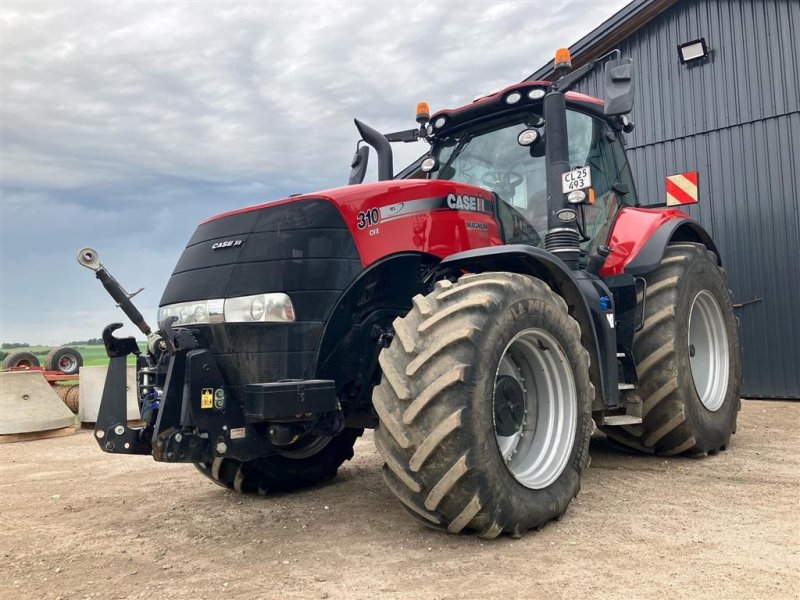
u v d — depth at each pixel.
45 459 5.62
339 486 3.80
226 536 2.85
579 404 2.99
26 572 2.47
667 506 3.03
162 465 4.91
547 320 2.87
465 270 3.29
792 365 7.20
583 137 4.34
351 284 2.93
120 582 2.31
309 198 2.96
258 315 2.78
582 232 3.88
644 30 8.39
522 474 2.77
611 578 2.15
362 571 2.30
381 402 2.52
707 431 4.13
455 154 4.40
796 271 7.21
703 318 4.57
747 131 7.61
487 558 2.38
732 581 2.10
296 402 2.56
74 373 12.55
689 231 4.82
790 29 7.35
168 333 2.60
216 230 3.09
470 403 2.42
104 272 2.75
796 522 2.72
